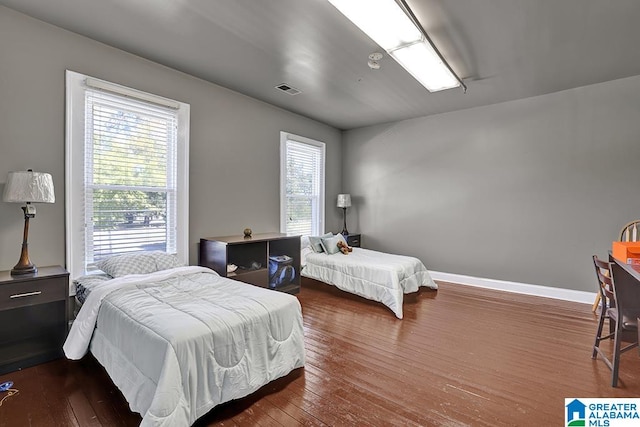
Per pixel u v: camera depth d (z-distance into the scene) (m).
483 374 2.18
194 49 2.91
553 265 4.00
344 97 4.17
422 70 3.13
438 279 4.91
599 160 3.69
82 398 1.88
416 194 5.13
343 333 2.90
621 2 2.18
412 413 1.76
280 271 4.17
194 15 2.39
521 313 3.43
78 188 2.67
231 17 2.41
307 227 5.29
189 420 1.55
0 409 1.77
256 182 4.27
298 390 1.99
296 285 4.29
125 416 1.72
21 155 2.41
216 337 1.71
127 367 1.74
